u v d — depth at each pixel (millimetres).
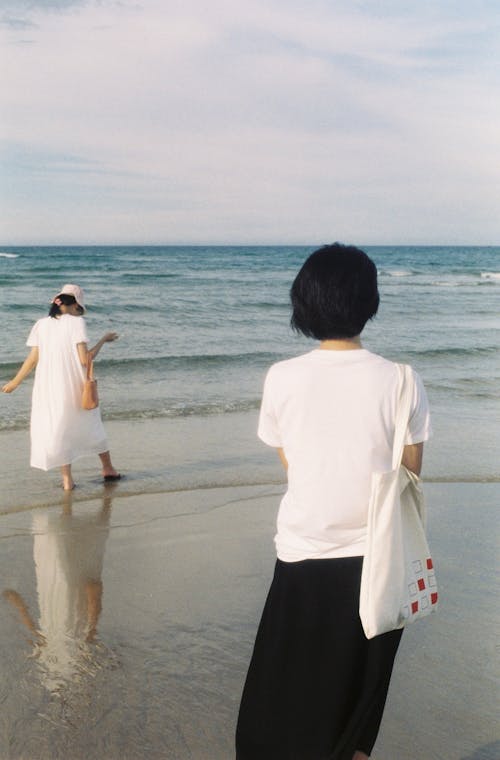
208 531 5137
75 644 3506
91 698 3027
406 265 66312
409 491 2088
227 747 2707
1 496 5945
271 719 2059
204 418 8961
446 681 3150
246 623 3738
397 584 1979
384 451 2053
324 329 2107
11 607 3906
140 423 8680
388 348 16453
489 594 4043
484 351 15773
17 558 4602
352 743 2012
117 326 19531
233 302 25891
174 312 22781
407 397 2043
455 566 4434
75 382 6129
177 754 2662
